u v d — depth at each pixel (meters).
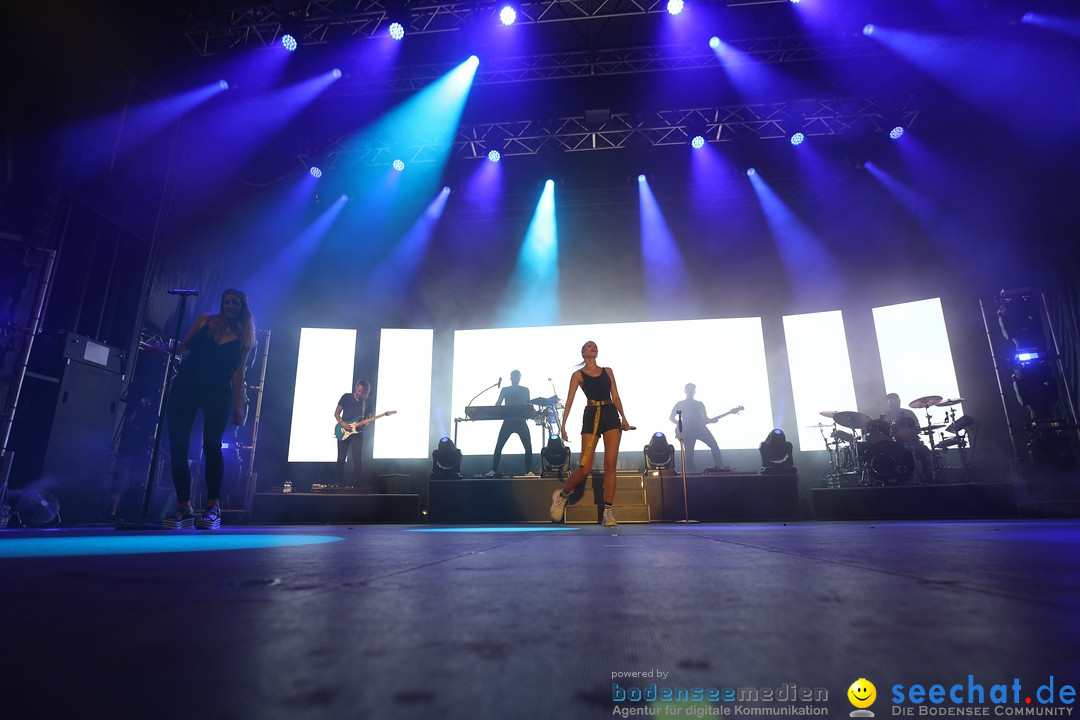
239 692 0.42
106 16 6.04
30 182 5.76
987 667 0.46
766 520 6.55
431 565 1.31
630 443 9.27
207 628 0.63
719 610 0.73
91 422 6.26
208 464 3.40
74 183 6.20
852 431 8.25
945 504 6.48
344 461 7.78
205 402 3.40
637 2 6.75
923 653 0.51
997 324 7.61
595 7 6.80
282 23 6.70
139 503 6.61
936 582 0.95
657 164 9.05
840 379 9.02
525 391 7.91
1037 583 0.93
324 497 6.92
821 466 8.83
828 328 9.24
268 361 9.67
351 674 0.46
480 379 9.77
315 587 0.95
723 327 9.49
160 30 6.61
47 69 5.77
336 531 3.46
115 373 6.65
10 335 5.34
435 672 0.47
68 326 6.23
